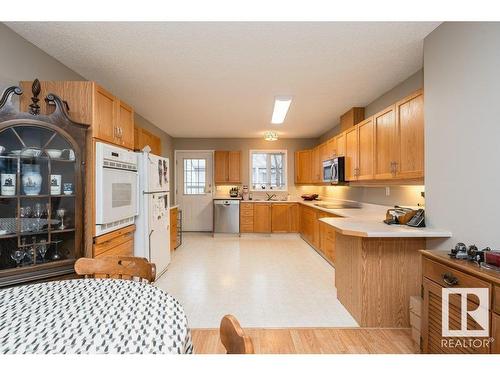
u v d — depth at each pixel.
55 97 2.09
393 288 2.37
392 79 3.19
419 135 2.40
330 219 2.99
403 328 2.35
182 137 6.91
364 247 2.36
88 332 0.91
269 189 7.00
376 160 3.20
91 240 2.29
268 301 2.88
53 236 2.19
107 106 2.56
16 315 1.03
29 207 2.11
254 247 5.37
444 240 2.07
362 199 4.50
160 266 3.62
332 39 2.32
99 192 2.34
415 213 2.45
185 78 3.14
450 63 2.00
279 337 2.21
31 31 2.19
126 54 2.58
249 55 2.61
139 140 4.29
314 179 6.09
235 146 6.97
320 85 3.36
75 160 2.18
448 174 2.03
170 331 0.93
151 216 3.31
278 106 4.02
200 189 7.07
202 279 3.51
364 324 2.36
